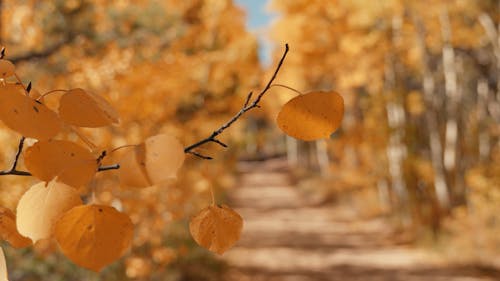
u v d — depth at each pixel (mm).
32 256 4039
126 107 4980
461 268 10039
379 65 14023
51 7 5434
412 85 17141
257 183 30578
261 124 39688
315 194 23203
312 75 16422
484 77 15195
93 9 5844
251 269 10102
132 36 6250
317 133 666
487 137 14797
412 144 15008
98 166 612
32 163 597
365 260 11289
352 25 13422
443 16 12438
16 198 3229
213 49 10461
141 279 5199
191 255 8109
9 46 4977
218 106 10203
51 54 5055
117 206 4184
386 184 17016
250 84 11070
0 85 597
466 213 12281
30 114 576
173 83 6430
